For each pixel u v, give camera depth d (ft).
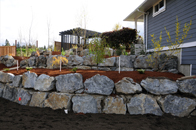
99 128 9.30
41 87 14.69
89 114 12.05
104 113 12.32
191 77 12.59
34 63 24.43
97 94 13.00
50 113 12.30
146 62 19.21
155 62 19.02
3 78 19.38
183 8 20.34
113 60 20.10
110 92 12.80
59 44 45.68
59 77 14.29
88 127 9.45
